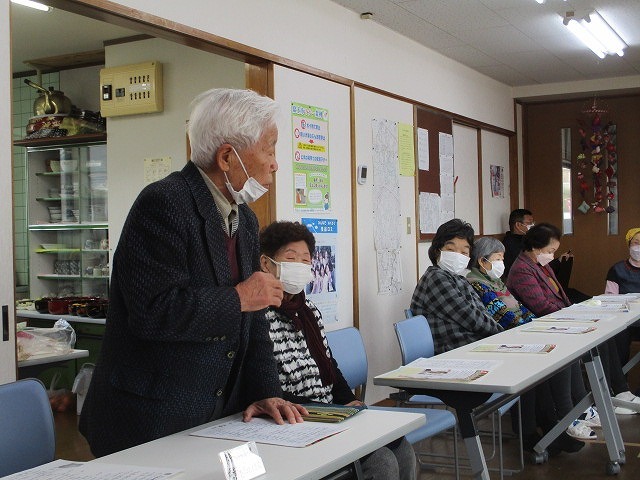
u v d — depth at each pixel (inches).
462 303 150.8
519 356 110.7
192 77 197.9
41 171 245.3
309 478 54.2
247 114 68.4
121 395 66.0
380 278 207.6
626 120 308.0
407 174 225.0
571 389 169.3
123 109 203.8
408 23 211.5
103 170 229.6
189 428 67.9
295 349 96.7
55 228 235.8
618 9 206.5
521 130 322.0
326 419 70.2
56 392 210.4
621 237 308.7
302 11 175.9
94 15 127.3
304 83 176.4
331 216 185.8
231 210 72.1
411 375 96.6
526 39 234.1
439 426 115.3
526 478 143.6
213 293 63.9
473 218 277.7
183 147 199.5
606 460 153.9
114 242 212.7
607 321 152.6
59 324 180.2
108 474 52.9
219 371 67.6
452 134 258.1
